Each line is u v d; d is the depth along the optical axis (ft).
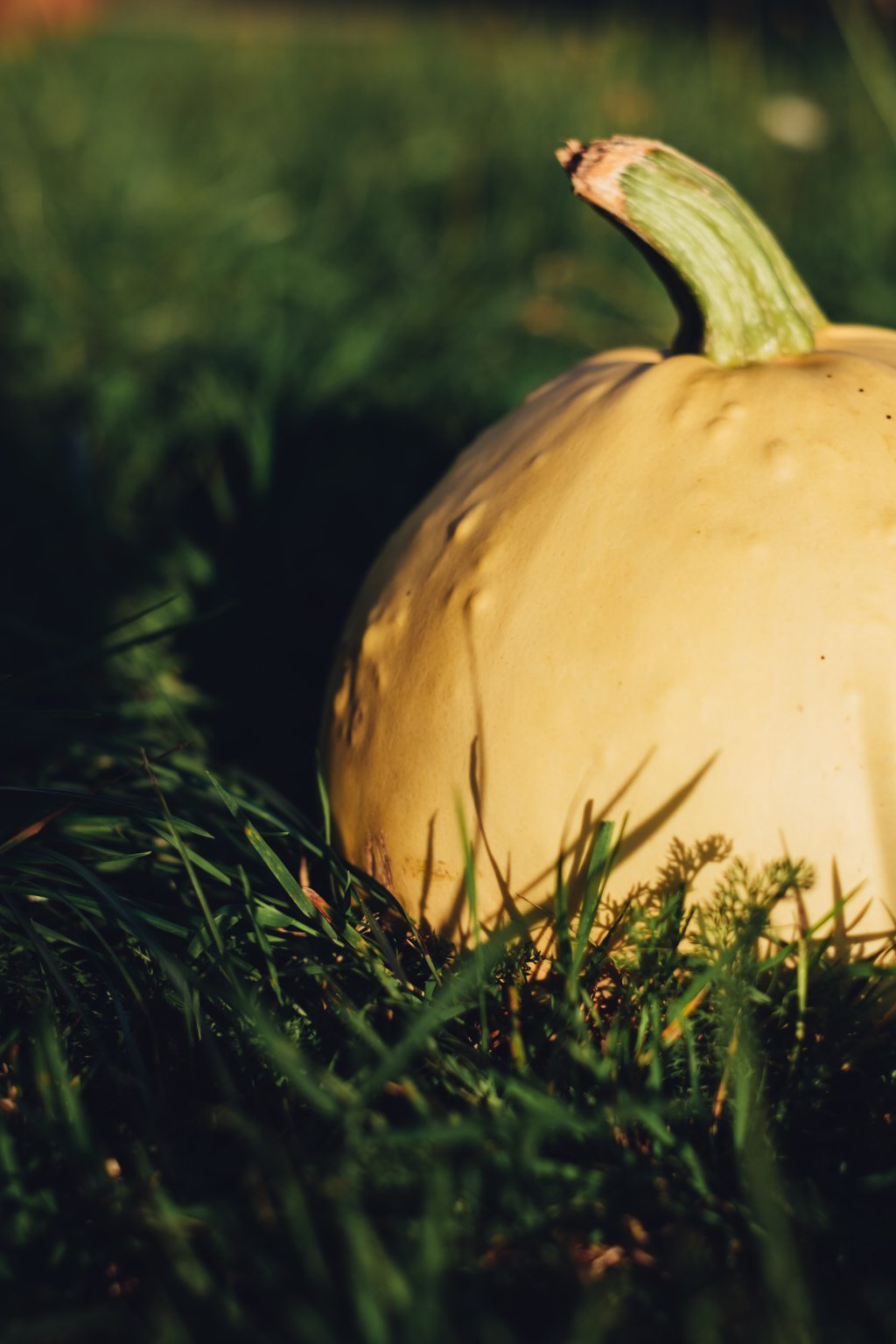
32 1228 2.21
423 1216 2.17
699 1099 2.28
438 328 4.21
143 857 2.52
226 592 3.15
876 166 4.96
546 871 2.39
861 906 2.33
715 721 2.31
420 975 2.45
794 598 2.32
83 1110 2.29
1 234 4.88
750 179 5.07
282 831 2.56
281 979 2.42
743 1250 2.20
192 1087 2.34
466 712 2.41
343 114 6.79
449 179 5.36
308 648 3.07
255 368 3.94
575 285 4.57
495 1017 2.38
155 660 2.97
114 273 4.60
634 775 2.34
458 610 2.44
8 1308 2.16
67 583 3.15
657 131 5.62
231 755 2.89
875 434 2.38
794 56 6.67
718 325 2.48
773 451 2.37
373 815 2.49
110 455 3.60
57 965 2.38
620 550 2.37
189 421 3.67
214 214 5.01
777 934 2.35
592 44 7.17
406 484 3.39
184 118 7.13
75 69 8.32
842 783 2.30
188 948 2.41
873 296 4.01
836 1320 2.14
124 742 2.72
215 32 12.44
